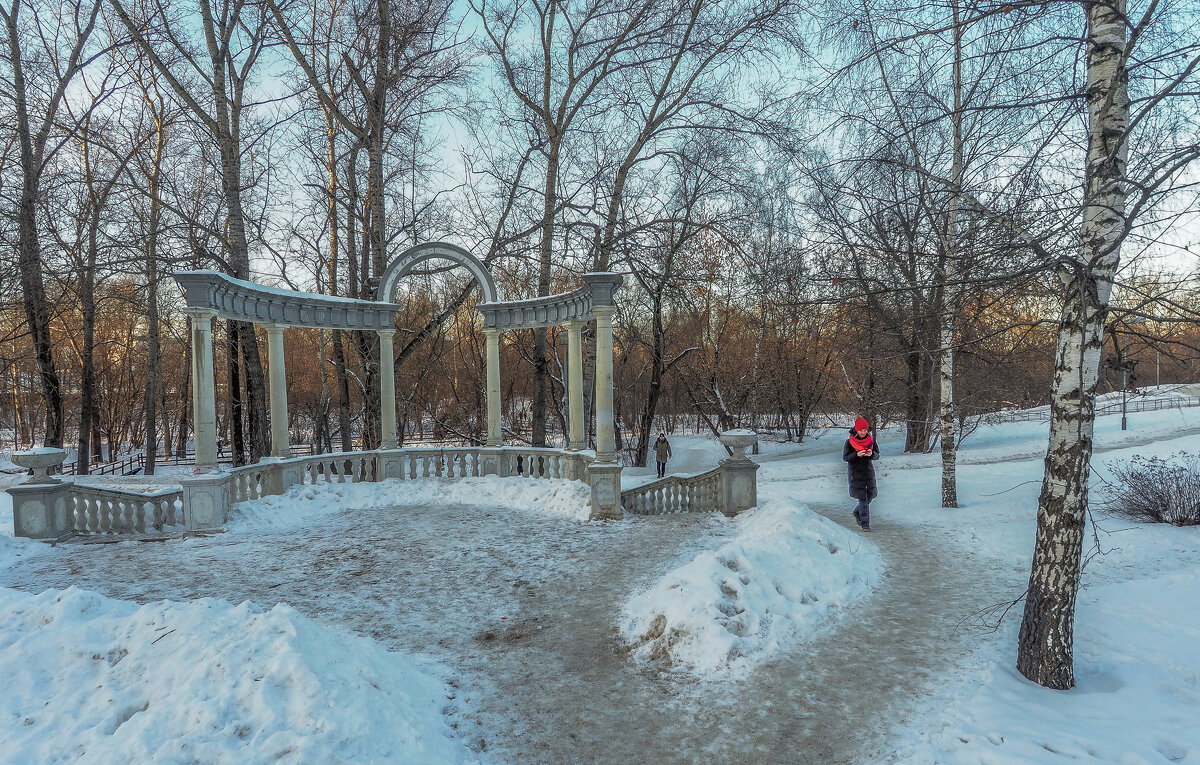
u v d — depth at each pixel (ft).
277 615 15.23
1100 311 14.44
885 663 17.21
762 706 15.12
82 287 63.57
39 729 12.05
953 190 18.43
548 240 60.23
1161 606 19.71
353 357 95.55
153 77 65.10
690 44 57.21
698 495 39.45
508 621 21.47
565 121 62.03
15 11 53.06
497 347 48.65
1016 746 12.37
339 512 40.65
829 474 62.54
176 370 123.44
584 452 42.04
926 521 35.24
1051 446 15.57
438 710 15.10
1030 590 15.96
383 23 53.93
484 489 44.75
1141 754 11.72
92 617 15.88
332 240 70.90
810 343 102.27
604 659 18.28
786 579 21.75
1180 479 31.40
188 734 11.53
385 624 21.18
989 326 23.68
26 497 31.37
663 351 78.59
